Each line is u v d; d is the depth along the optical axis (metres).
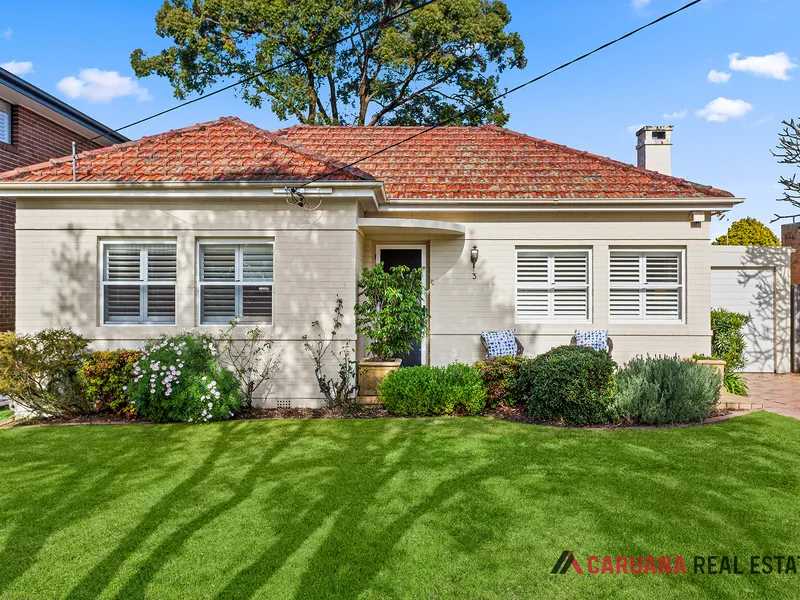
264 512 4.99
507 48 24.44
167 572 3.94
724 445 7.11
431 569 3.98
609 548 4.30
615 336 11.64
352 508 5.07
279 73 23.48
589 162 13.04
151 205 9.82
